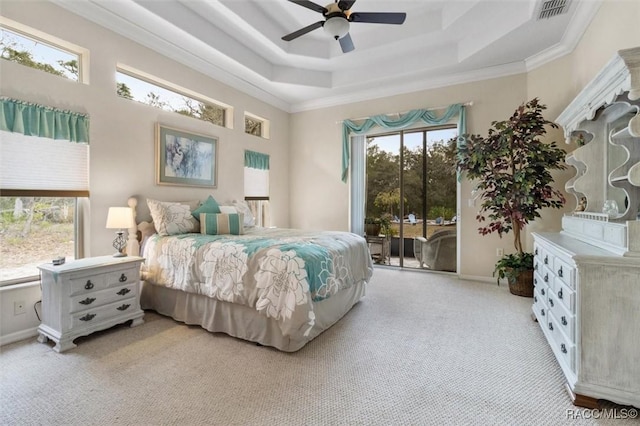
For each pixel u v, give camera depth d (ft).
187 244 9.21
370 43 13.70
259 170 17.17
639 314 5.04
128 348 7.56
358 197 17.49
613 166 7.72
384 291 12.53
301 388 5.93
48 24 8.57
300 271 7.23
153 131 11.56
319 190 18.48
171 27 10.69
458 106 14.34
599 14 9.11
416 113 15.31
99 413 5.19
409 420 5.05
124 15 10.05
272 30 13.09
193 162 13.10
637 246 5.09
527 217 11.35
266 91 16.88
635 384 5.07
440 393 5.79
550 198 11.39
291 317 6.94
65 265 7.92
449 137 15.28
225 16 11.50
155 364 6.80
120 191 10.40
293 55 14.48
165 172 11.89
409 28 12.87
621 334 5.14
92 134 9.60
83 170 9.52
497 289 12.80
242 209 13.91
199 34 11.44
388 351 7.45
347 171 17.53
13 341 7.86
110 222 9.17
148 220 11.27
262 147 17.21
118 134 10.34
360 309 10.44
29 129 8.16
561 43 11.47
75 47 9.25
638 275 5.03
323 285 7.87
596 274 5.28
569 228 8.55
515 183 11.32
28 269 8.55
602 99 6.66
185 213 11.25
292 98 18.08
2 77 7.77
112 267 8.45
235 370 6.57
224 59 12.99
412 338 8.17
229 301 8.04
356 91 16.85
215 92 14.12
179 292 9.31
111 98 10.12
